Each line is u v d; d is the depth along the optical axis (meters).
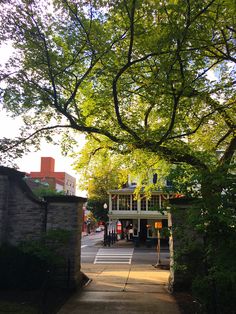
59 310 10.21
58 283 12.93
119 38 12.46
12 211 13.87
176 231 9.93
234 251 7.30
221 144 17.09
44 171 94.00
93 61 13.05
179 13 11.35
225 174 7.47
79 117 13.91
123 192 47.53
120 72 12.12
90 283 14.62
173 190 8.29
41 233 13.63
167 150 12.99
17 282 12.44
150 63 13.40
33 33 12.24
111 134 13.97
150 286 14.08
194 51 12.31
